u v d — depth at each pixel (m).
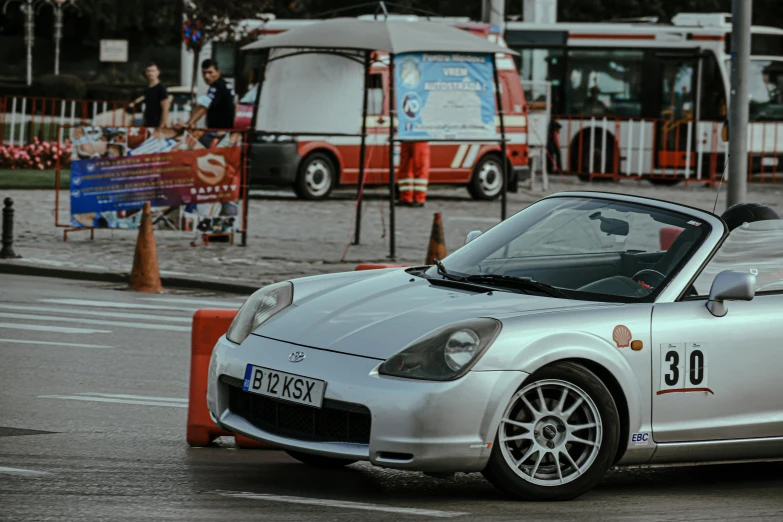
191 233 28.11
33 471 9.84
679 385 9.52
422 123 25.67
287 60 26.95
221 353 9.82
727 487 10.24
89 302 19.92
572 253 10.36
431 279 10.22
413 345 8.95
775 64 44.81
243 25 43.66
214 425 11.03
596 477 9.30
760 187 43.81
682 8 71.69
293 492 9.49
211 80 30.69
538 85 42.88
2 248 23.62
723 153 44.16
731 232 10.12
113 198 26.05
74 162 25.91
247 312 10.13
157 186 26.08
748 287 9.48
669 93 45.34
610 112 45.88
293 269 23.52
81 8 87.69
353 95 27.14
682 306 9.65
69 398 12.95
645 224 10.38
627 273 10.04
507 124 37.91
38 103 49.50
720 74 44.81
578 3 71.69
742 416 9.76
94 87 71.44
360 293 10.05
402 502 9.25
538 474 9.26
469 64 26.23
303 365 9.14
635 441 9.46
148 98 33.75
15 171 39.69
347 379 8.91
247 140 26.55
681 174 44.25
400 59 25.55
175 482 9.68
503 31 43.16
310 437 9.16
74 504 8.85
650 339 9.43
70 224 26.36
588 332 9.24
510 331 9.03
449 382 8.78
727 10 71.56
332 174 36.03
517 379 8.91
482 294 9.77
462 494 9.55
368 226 30.41
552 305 9.49
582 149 45.38
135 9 88.38
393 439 8.77
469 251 10.84
